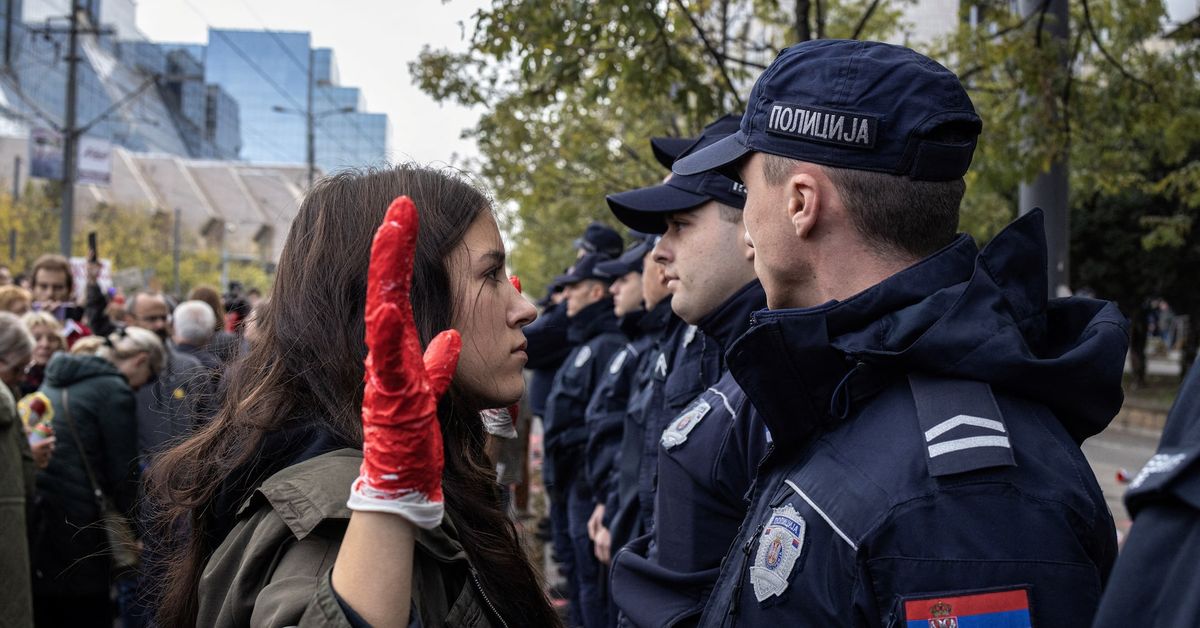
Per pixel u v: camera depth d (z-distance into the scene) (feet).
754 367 4.86
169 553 4.81
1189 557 2.85
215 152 374.02
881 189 4.88
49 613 13.84
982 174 21.07
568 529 19.04
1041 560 4.06
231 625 3.91
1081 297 5.09
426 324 4.52
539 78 18.03
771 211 5.21
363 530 3.51
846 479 4.49
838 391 4.73
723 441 6.40
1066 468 4.30
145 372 15.25
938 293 4.68
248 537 4.09
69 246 62.39
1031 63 18.71
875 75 4.88
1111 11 24.93
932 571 4.10
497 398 4.79
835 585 4.37
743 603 4.79
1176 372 93.09
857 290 4.99
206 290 22.16
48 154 61.87
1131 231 62.44
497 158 33.30
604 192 34.47
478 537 4.63
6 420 9.78
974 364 4.43
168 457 4.66
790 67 5.17
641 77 17.70
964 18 21.91
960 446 4.23
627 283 15.02
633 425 11.14
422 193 4.72
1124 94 22.15
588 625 16.83
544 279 87.30
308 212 4.80
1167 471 2.92
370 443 3.50
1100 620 3.02
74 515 13.73
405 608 3.54
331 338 4.45
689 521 6.53
